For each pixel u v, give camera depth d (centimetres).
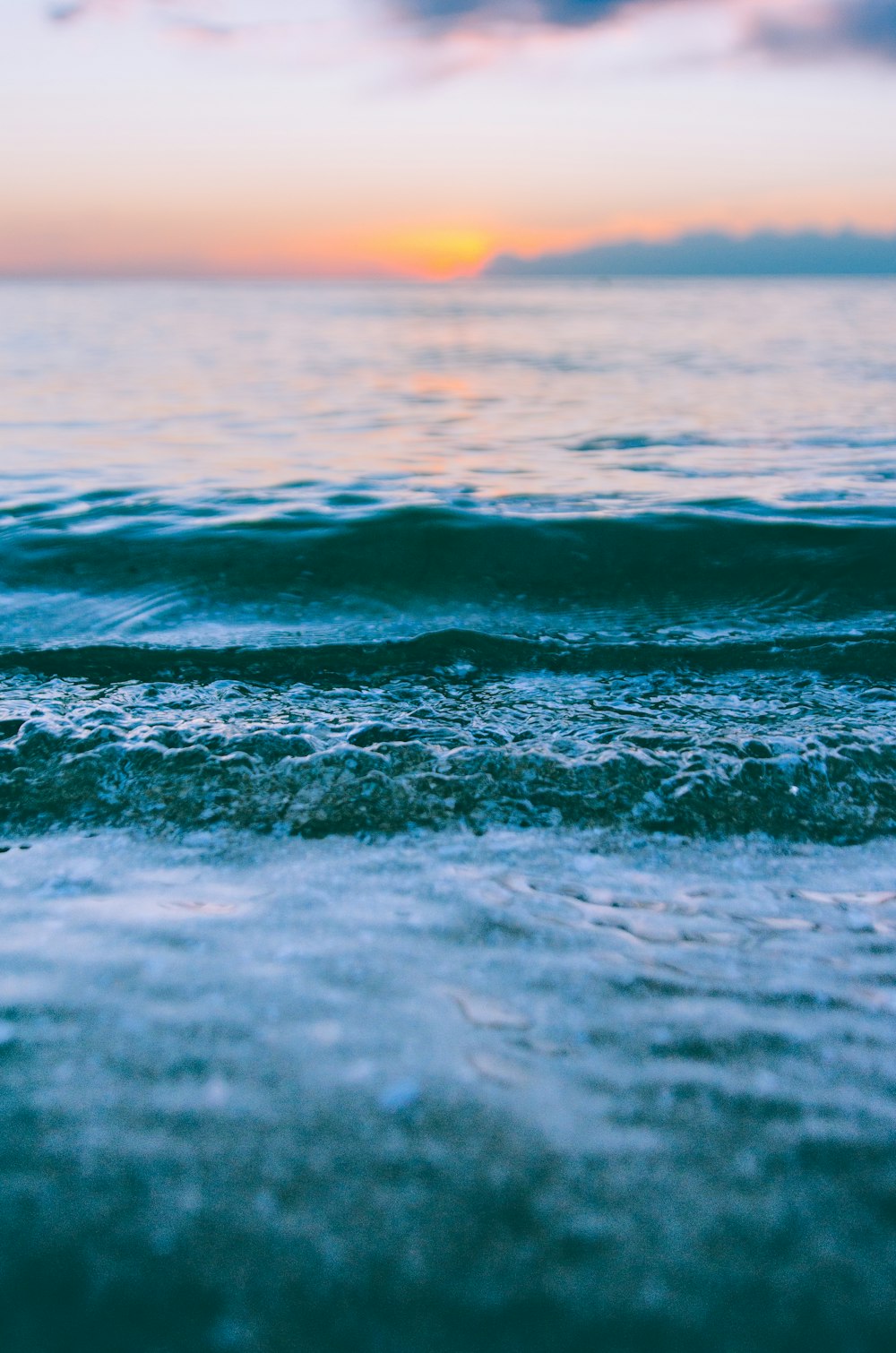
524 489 651
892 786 254
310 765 253
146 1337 104
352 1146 130
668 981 173
